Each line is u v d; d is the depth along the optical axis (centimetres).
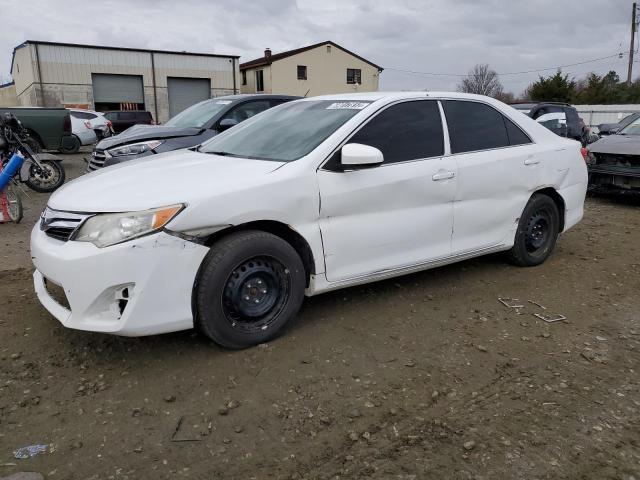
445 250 449
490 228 483
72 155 1852
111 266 301
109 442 264
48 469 245
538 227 532
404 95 434
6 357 339
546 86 4400
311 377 325
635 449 265
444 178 432
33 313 404
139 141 724
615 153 879
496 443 268
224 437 270
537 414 293
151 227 306
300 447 264
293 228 359
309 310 419
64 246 315
